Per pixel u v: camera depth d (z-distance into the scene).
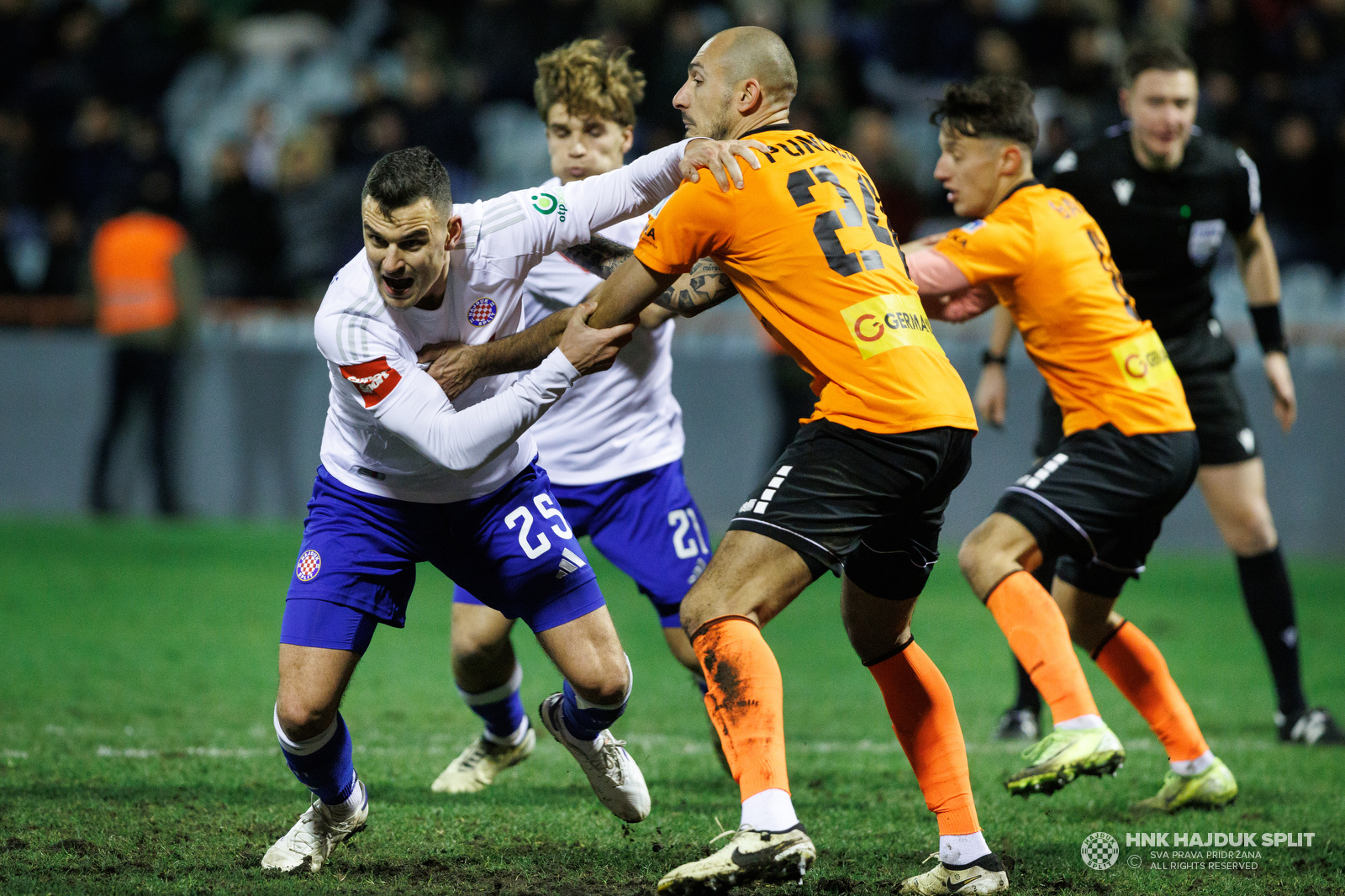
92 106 49.28
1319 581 33.59
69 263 45.56
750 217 12.31
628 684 13.61
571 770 17.97
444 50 54.84
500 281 13.02
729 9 48.62
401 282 12.27
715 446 39.94
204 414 41.97
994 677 24.56
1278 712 20.44
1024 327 16.31
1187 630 28.80
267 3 62.38
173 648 25.66
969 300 17.22
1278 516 37.19
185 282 40.66
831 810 15.91
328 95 57.88
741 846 11.18
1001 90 16.61
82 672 23.45
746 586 11.91
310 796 15.82
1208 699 23.12
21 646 25.56
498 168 48.97
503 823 14.96
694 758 18.80
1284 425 21.30
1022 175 16.69
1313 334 36.78
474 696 16.52
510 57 49.16
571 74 17.02
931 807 12.82
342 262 43.19
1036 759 14.39
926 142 47.19
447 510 13.44
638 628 29.44
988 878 12.55
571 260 16.19
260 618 28.67
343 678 13.04
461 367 12.93
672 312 14.80
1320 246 41.59
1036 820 15.58
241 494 41.88
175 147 57.41
